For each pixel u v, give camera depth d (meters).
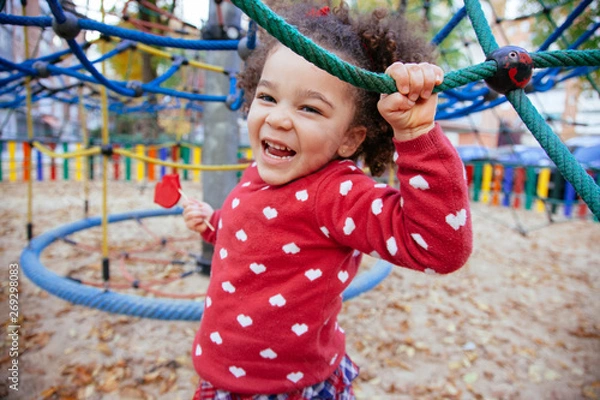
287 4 1.29
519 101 0.79
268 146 1.09
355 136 1.12
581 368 2.62
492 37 0.84
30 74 2.44
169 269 3.92
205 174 3.49
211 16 2.83
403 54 1.18
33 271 3.12
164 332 2.77
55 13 1.40
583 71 2.65
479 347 2.82
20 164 11.87
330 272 1.10
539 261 4.86
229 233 1.21
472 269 4.44
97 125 16.48
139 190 8.98
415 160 0.83
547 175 8.02
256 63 1.37
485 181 9.03
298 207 1.07
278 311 1.11
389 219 0.92
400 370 2.53
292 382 1.15
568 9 4.95
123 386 2.24
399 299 3.54
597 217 0.74
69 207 6.73
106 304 2.66
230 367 1.17
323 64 0.69
